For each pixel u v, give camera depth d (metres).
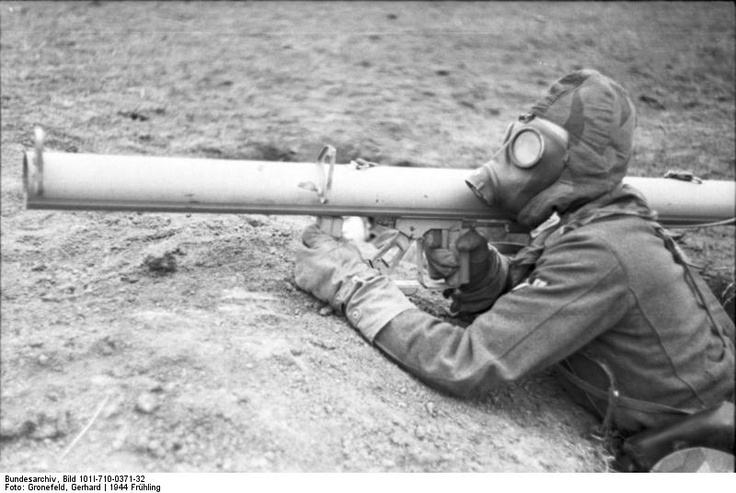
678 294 2.45
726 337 2.60
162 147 3.78
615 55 5.79
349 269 2.50
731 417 2.37
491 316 2.37
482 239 2.64
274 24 5.62
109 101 4.14
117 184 2.17
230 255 2.73
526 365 2.32
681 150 4.62
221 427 1.99
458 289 2.70
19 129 3.60
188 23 5.45
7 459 1.90
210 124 4.09
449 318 2.81
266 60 4.97
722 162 4.53
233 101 4.38
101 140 3.69
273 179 2.33
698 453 2.33
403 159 4.05
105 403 2.03
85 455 1.92
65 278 2.55
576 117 2.43
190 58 4.85
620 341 2.45
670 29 6.41
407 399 2.31
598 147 2.44
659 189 2.97
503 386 2.57
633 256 2.38
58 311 2.37
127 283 2.53
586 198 2.46
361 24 5.80
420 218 2.52
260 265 2.70
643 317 2.41
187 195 2.24
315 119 4.27
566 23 6.32
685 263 2.56
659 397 2.47
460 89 4.94
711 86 5.51
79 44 4.82
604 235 2.39
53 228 2.86
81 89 4.22
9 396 2.04
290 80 4.74
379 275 2.50
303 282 2.55
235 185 2.29
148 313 2.34
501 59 5.46
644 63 5.72
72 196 2.14
